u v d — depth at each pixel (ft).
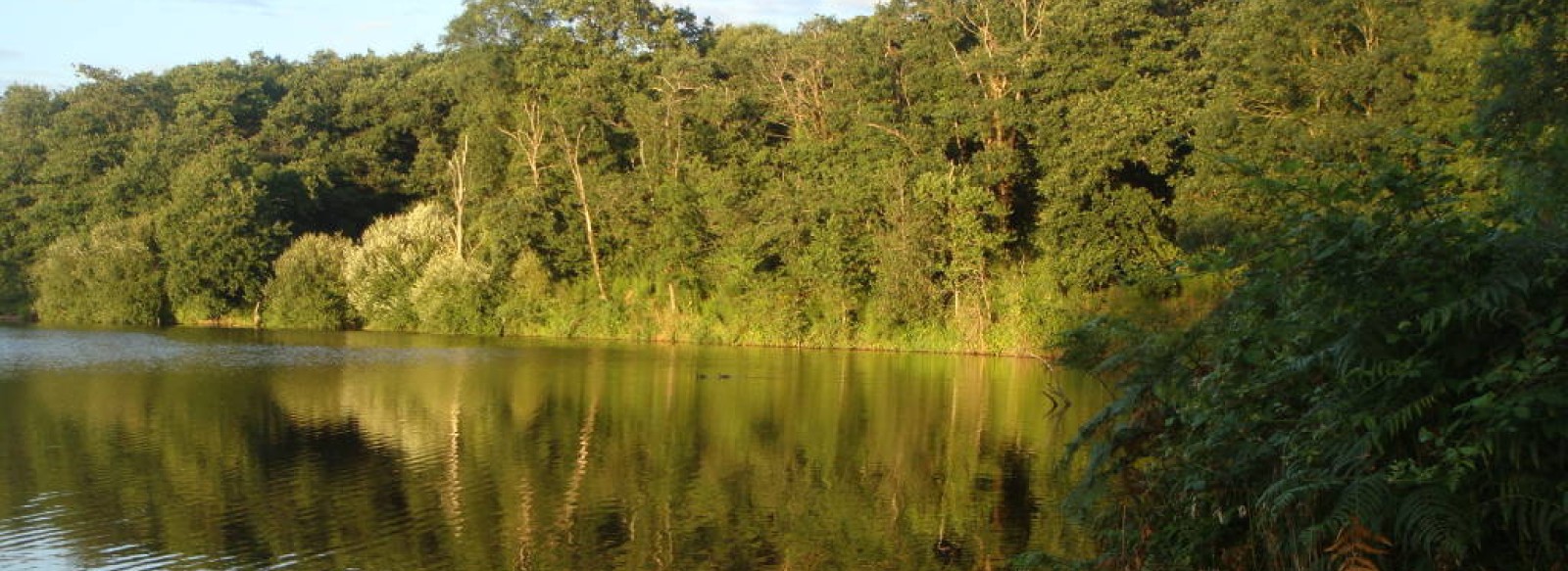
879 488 51.37
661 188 160.15
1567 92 43.98
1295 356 20.42
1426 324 16.58
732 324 155.84
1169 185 128.88
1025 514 45.98
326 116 240.94
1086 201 131.03
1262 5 104.27
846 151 151.84
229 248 188.44
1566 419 16.10
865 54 156.04
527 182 177.78
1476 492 17.69
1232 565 23.76
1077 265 125.49
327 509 47.11
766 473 55.01
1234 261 20.66
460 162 191.21
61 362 116.98
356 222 228.02
